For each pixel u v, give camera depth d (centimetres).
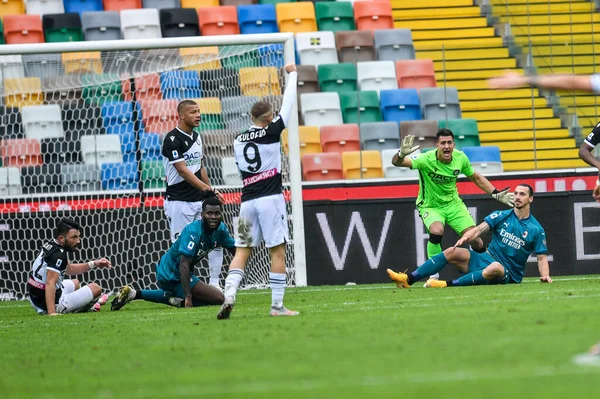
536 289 3697
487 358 1825
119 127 5641
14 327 3212
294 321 2759
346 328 2491
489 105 6512
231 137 5503
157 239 5253
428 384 1579
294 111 5062
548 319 2436
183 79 5625
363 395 1505
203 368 1911
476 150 5844
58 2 6962
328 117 6244
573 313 2561
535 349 1903
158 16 6831
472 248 4581
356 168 5775
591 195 5375
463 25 7238
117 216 5253
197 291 3784
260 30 6925
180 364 1991
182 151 4025
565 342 1980
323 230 5306
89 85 5556
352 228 5322
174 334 2594
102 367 2028
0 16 6844
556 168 5638
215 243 3741
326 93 6284
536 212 5378
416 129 6038
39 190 5438
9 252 5219
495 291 3691
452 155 4500
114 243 5244
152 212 5262
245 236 2952
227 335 2480
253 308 3472
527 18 7044
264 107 2911
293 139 5081
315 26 7038
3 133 5612
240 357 2039
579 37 6800
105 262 3997
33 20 6731
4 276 5219
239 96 5516
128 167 5484
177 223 4106
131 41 4881
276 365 1891
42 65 5609
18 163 5478
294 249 5112
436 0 7356
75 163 5484
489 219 4241
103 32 6762
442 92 6316
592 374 1594
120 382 1792
